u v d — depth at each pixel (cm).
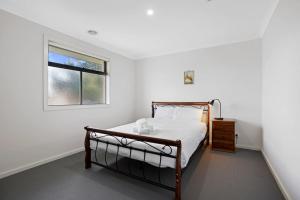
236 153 308
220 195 178
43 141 262
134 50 414
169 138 209
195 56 390
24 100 238
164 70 432
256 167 248
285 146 181
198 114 351
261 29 288
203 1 204
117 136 216
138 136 193
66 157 289
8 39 220
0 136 213
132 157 202
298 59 147
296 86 152
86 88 349
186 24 268
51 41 274
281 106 195
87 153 243
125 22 261
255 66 328
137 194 181
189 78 396
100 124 367
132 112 468
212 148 330
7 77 219
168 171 231
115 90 410
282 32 189
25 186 196
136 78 474
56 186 196
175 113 373
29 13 232
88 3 208
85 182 205
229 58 352
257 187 194
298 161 148
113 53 404
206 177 218
